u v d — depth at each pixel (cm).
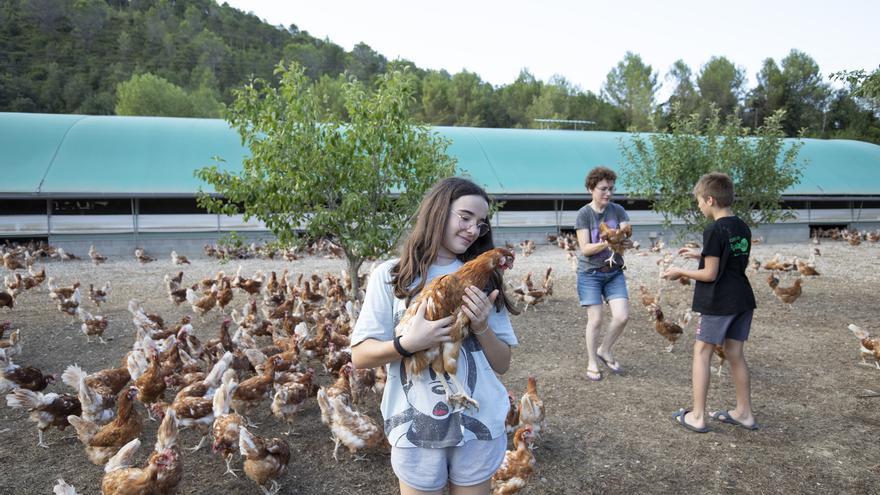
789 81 7494
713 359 790
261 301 1281
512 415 526
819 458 489
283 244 923
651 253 2273
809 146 3456
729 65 7838
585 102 7656
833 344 873
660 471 468
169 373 639
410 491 239
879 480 451
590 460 489
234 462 512
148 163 2409
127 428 485
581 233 675
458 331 234
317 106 899
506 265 256
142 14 13688
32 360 812
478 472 241
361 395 627
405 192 960
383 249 925
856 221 3228
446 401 239
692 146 1395
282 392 556
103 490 402
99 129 2588
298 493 448
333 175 899
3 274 1705
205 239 2420
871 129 6831
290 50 12488
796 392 654
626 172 1692
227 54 11956
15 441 548
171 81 9869
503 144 3066
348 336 804
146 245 2359
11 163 2256
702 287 526
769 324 1020
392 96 888
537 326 1013
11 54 9512
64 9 11450
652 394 652
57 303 1085
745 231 509
